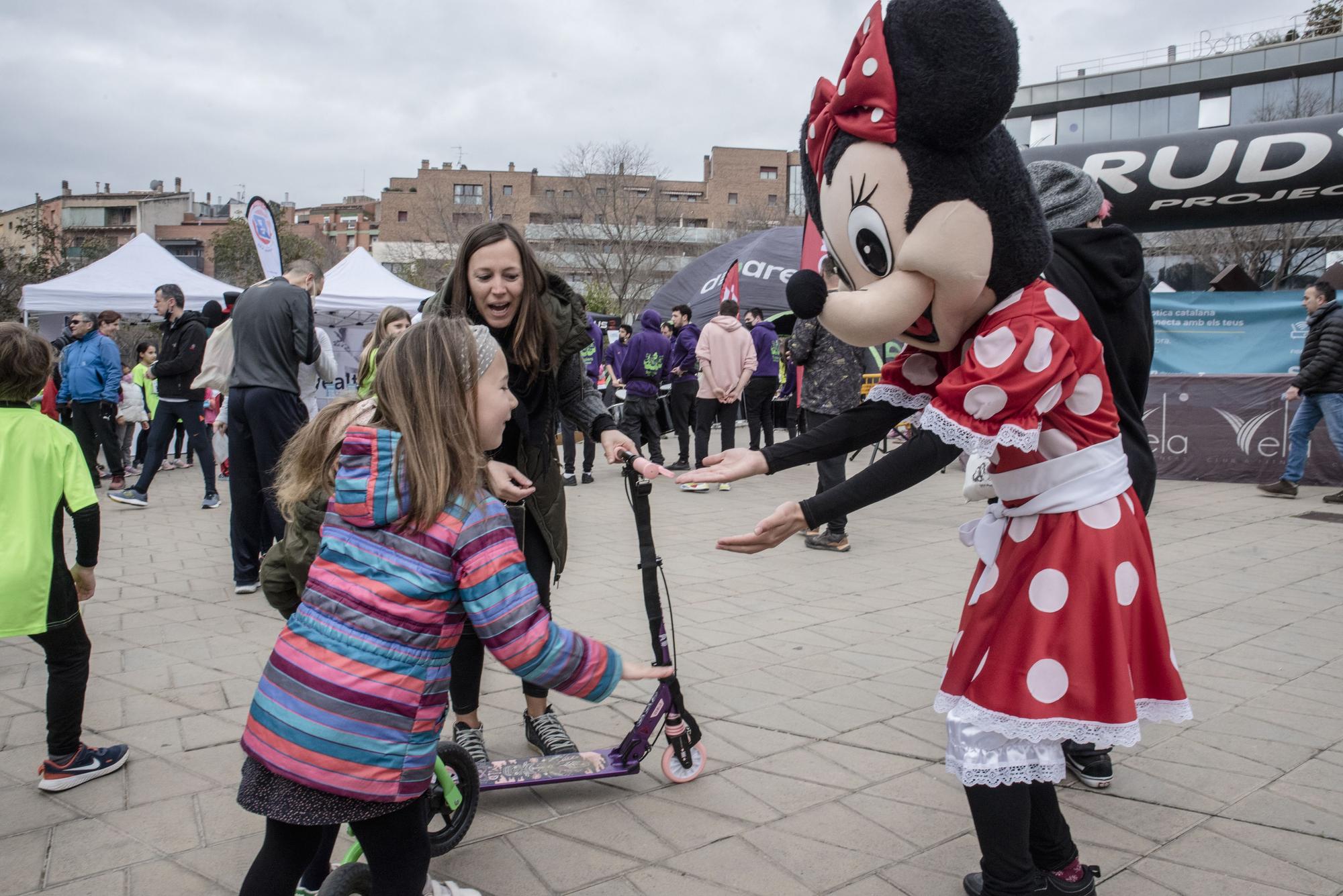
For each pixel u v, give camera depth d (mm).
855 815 2705
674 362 10961
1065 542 1943
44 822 2660
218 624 4688
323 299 12766
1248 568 5645
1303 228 22812
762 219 52938
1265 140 7746
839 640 4375
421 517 1782
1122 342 2660
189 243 69438
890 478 1949
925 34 1815
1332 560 5863
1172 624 4496
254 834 2598
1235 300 9539
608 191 40125
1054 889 2121
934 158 1888
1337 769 2947
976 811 1986
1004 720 1885
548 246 41531
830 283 2355
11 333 2750
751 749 3162
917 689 3719
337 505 1845
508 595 1794
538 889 2324
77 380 9250
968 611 2062
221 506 8859
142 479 8742
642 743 2857
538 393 2934
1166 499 8234
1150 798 2775
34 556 2701
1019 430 1841
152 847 2521
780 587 5398
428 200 54688
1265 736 3205
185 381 8531
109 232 69562
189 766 3027
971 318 2045
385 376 1842
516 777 2754
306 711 1721
